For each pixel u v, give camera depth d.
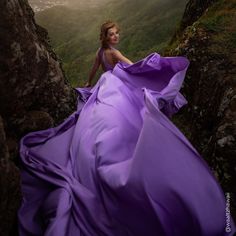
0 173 2.90
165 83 5.18
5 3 3.92
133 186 3.08
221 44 5.61
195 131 5.17
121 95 4.62
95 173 3.56
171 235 2.97
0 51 3.95
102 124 4.02
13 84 4.16
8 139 4.11
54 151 4.16
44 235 3.01
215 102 4.88
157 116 3.56
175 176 3.08
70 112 5.54
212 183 3.15
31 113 4.61
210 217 2.96
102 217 3.23
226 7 6.41
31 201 3.62
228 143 3.86
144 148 3.21
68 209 3.23
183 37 6.66
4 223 3.11
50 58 5.23
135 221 3.09
